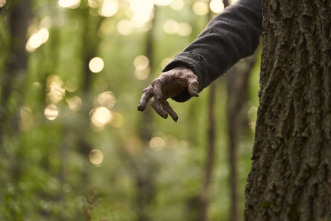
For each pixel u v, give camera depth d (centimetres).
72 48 1611
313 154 144
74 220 404
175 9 1439
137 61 1909
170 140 1992
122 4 1530
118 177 1458
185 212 1276
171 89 170
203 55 178
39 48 1279
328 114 144
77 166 955
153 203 1373
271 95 154
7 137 496
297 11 153
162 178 1315
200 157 1280
